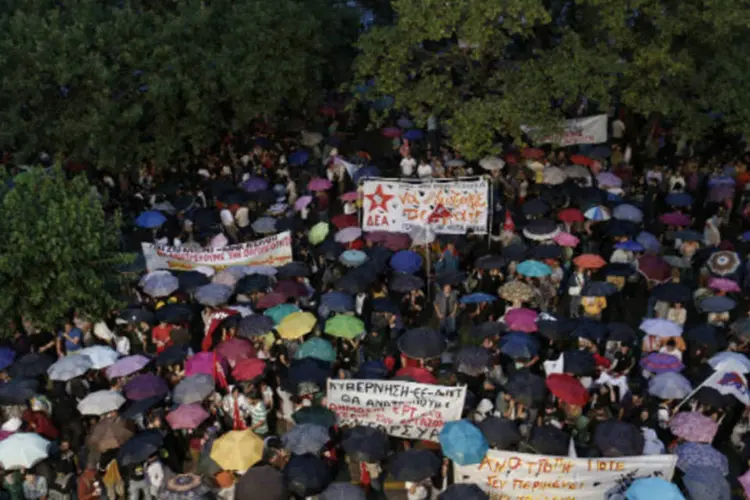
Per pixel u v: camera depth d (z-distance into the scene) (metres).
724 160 27.58
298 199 25.27
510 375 14.54
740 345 16.58
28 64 23.97
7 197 17.50
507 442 13.16
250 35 27.33
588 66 24.00
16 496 12.98
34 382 15.16
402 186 21.89
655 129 29.80
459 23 24.14
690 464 12.77
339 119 34.56
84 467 13.69
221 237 21.80
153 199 25.75
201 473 13.27
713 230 22.58
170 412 14.37
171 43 25.91
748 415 14.80
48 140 25.16
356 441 13.12
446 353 18.42
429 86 25.28
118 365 15.75
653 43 24.48
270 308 18.03
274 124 32.19
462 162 27.69
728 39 25.27
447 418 14.26
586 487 12.72
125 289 19.72
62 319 17.97
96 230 18.33
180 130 26.86
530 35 28.48
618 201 24.12
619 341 16.45
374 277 19.05
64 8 27.19
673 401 14.72
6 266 16.66
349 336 16.67
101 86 24.38
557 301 19.78
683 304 20.84
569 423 14.35
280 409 16.00
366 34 25.56
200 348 19.20
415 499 12.59
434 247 21.69
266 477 12.23
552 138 25.86
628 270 19.45
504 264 19.59
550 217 24.08
